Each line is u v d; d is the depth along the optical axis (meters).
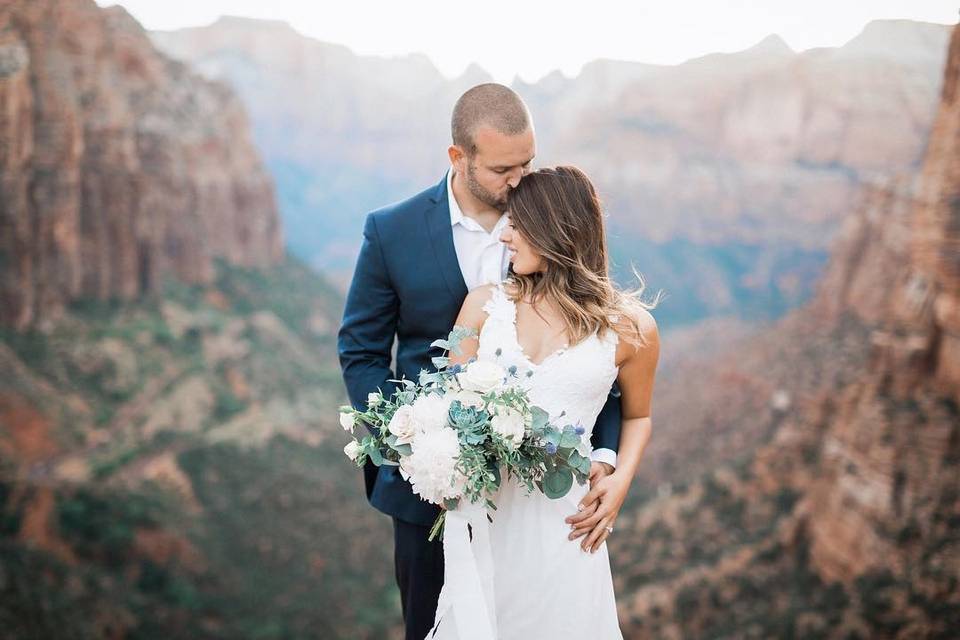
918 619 15.02
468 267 3.66
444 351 3.65
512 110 3.26
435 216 3.66
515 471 3.01
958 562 15.05
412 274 3.65
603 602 3.36
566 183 3.25
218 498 39.62
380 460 3.02
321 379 64.44
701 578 23.52
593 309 3.19
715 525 28.14
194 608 29.59
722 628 20.47
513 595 3.27
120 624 26.00
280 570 35.06
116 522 32.09
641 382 3.42
